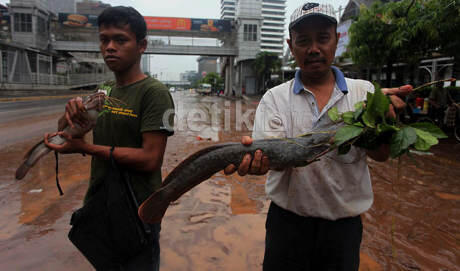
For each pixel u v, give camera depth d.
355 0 14.69
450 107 7.95
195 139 8.36
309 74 1.70
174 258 2.57
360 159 1.63
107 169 1.63
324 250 1.68
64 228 3.03
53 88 34.59
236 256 2.61
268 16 114.00
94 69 48.50
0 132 8.70
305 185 1.63
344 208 1.62
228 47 42.19
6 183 4.29
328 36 1.63
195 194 4.04
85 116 1.43
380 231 3.08
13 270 2.37
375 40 8.97
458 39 7.66
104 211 1.58
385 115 1.41
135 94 1.67
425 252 2.71
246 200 3.84
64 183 4.31
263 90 39.22
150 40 42.41
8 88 27.14
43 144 1.43
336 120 1.51
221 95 50.12
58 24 38.28
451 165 5.45
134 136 1.67
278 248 1.77
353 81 1.75
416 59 9.38
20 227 3.04
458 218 3.34
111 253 1.59
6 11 36.88
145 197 1.64
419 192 4.12
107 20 1.63
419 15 8.12
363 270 2.44
